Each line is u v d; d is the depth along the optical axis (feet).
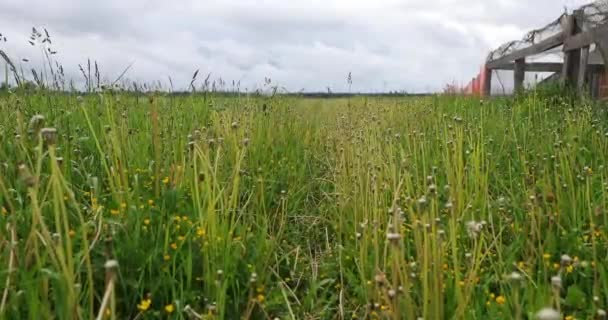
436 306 6.59
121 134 11.90
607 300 7.45
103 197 9.70
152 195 10.46
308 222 12.37
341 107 28.19
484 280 8.28
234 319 7.87
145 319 7.31
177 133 13.57
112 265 5.02
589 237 9.52
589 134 15.02
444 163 12.31
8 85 13.34
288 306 7.82
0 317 5.95
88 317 6.63
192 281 8.34
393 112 22.13
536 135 15.61
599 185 11.45
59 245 5.77
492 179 13.05
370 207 10.46
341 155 13.85
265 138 16.74
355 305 8.70
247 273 8.61
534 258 8.96
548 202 10.25
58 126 12.22
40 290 6.55
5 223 7.48
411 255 9.23
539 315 3.68
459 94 31.55
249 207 11.88
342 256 10.02
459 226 9.39
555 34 26.25
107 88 13.61
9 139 10.88
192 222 9.25
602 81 23.54
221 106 18.54
